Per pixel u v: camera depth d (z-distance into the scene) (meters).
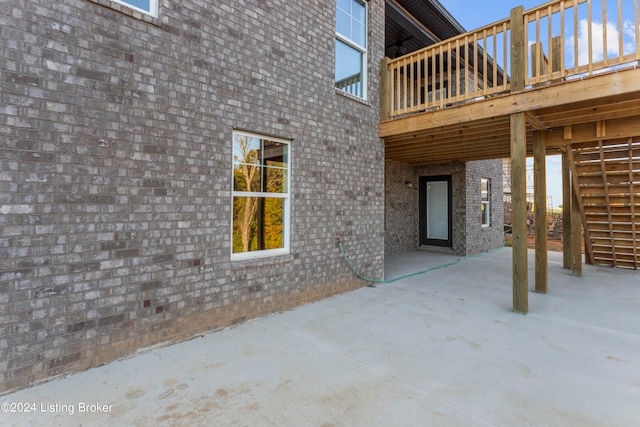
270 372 2.80
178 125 3.34
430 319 4.13
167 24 3.26
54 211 2.63
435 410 2.29
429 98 9.80
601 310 4.57
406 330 3.76
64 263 2.67
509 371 2.85
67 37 2.68
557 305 4.79
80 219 2.75
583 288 5.83
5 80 2.42
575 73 3.97
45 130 2.58
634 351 3.28
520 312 4.37
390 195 9.25
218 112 3.66
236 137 3.98
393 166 9.36
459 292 5.41
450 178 9.52
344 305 4.66
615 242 7.48
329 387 2.58
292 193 4.52
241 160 4.04
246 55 3.93
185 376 2.71
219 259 3.69
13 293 2.45
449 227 9.57
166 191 3.26
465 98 4.90
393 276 6.55
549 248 12.07
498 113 4.55
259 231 4.27
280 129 4.31
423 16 7.52
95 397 2.41
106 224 2.89
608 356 3.17
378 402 2.39
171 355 3.08
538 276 5.52
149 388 2.53
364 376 2.75
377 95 5.94
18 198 2.47
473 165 9.60
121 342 2.98
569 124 5.20
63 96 2.66
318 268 4.87
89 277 2.80
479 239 9.88
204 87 3.54
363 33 5.85
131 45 3.02
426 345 3.36
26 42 2.50
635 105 4.21
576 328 3.88
